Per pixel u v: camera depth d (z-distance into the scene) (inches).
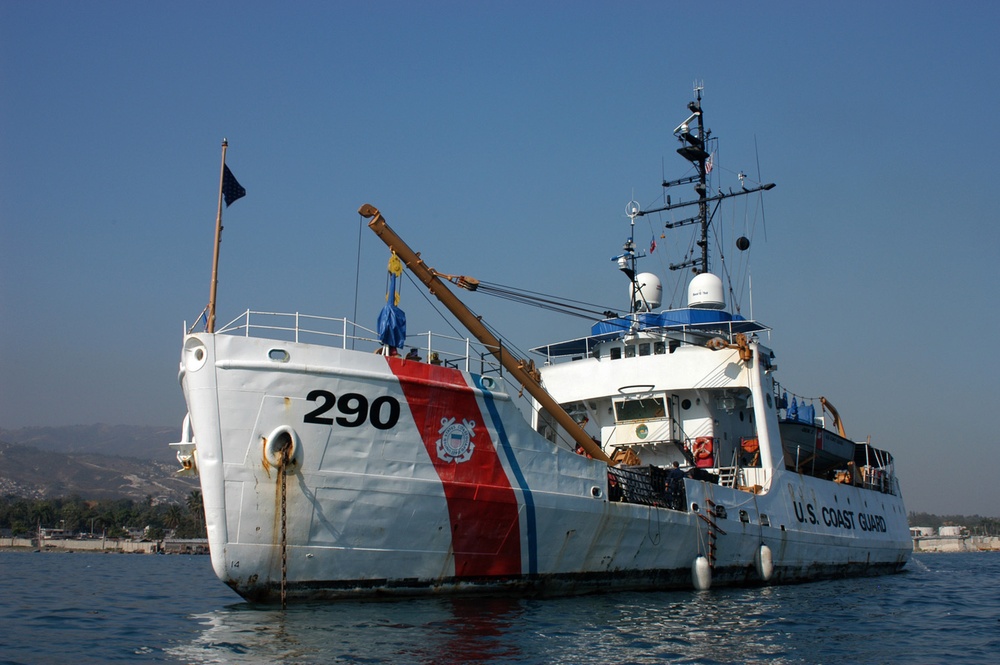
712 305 1278.3
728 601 894.4
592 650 605.9
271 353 693.3
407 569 754.2
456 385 764.6
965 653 650.2
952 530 5989.2
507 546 798.5
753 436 1256.2
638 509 891.4
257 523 692.1
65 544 4753.9
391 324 781.9
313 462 701.9
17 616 786.2
